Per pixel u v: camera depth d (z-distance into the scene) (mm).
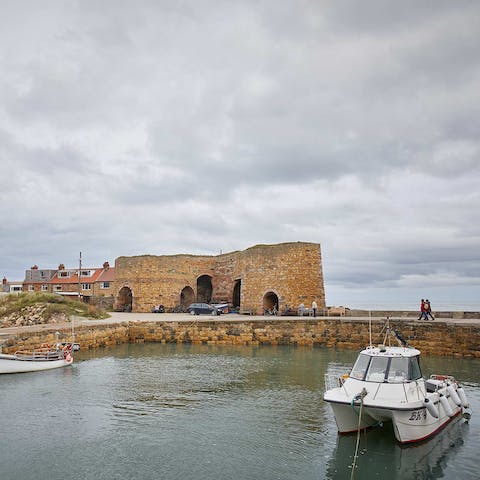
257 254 52062
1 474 13586
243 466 14266
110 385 23812
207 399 21469
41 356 27859
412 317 42594
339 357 32469
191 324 40031
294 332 38344
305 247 49312
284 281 49125
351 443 15984
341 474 13781
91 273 81062
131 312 58719
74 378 25250
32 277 83812
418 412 15844
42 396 21469
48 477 13422
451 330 32438
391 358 17188
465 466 14375
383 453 15195
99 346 36625
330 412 19547
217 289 61938
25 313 43219
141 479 13367
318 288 49562
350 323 36875
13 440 16125
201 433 16984
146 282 58031
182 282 60344
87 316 45188
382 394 16031
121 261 60438
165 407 20141
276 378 25812
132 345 38344
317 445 15867
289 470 14023
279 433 17000
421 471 14008
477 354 31250
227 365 29641
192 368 28594
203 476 13578
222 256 61656
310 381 25109
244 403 20812
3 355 25500
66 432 16938
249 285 52562
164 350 35844
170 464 14367
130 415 18969
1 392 22094
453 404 18375
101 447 15625
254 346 37938
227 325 39469
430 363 29641
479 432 17203
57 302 46750
